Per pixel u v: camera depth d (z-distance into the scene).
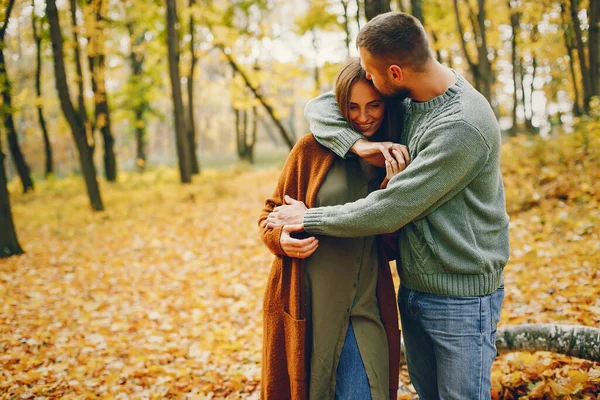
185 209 10.13
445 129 1.63
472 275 1.73
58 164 38.28
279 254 1.98
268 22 15.18
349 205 1.77
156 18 14.22
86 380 3.41
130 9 14.25
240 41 13.45
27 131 18.64
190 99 17.02
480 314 1.75
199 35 16.02
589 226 5.14
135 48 16.83
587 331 2.28
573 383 2.44
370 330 1.94
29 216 11.04
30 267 6.69
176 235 8.07
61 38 10.19
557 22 13.79
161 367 3.52
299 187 2.02
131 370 3.54
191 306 4.93
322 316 1.93
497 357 2.94
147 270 6.32
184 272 6.12
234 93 14.07
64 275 6.25
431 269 1.77
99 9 11.65
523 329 2.47
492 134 1.66
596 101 8.67
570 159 7.41
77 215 10.44
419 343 2.03
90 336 4.22
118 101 18.39
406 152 1.76
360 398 1.87
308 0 15.26
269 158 31.64
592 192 6.04
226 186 12.35
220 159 36.50
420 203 1.65
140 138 23.95
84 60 15.39
